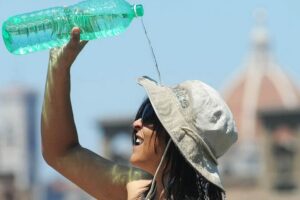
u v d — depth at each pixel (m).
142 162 11.14
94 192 11.71
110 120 108.88
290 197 114.94
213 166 10.93
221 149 10.97
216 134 10.89
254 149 117.75
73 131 11.71
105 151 110.19
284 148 115.75
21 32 11.23
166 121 10.87
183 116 10.89
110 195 11.69
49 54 11.48
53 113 11.60
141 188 11.47
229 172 116.75
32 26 11.23
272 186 116.00
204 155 10.89
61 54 11.36
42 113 11.66
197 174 10.94
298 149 115.44
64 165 11.73
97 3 11.21
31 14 11.25
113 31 11.23
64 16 11.22
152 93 10.95
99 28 11.21
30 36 11.24
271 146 116.19
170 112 10.90
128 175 11.62
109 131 109.94
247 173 116.56
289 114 115.75
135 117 11.22
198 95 10.91
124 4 11.23
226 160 117.19
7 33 11.24
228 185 116.56
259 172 115.94
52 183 156.50
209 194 10.94
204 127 10.87
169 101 10.93
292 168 116.00
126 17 11.23
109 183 11.64
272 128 116.25
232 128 10.95
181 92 10.99
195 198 10.95
